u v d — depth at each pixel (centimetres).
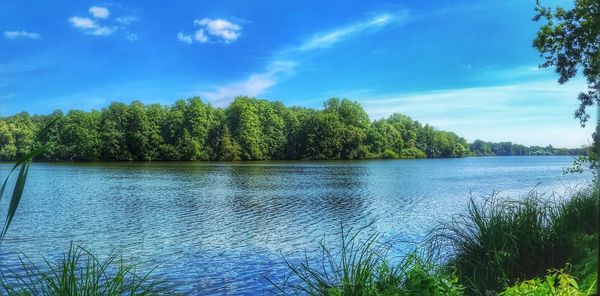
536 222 580
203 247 1527
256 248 1502
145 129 10725
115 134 10500
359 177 5088
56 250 1484
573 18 1007
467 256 559
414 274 402
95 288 382
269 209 2483
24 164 306
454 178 5028
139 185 4034
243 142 11225
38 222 2092
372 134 12562
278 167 7356
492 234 553
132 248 1523
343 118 12194
